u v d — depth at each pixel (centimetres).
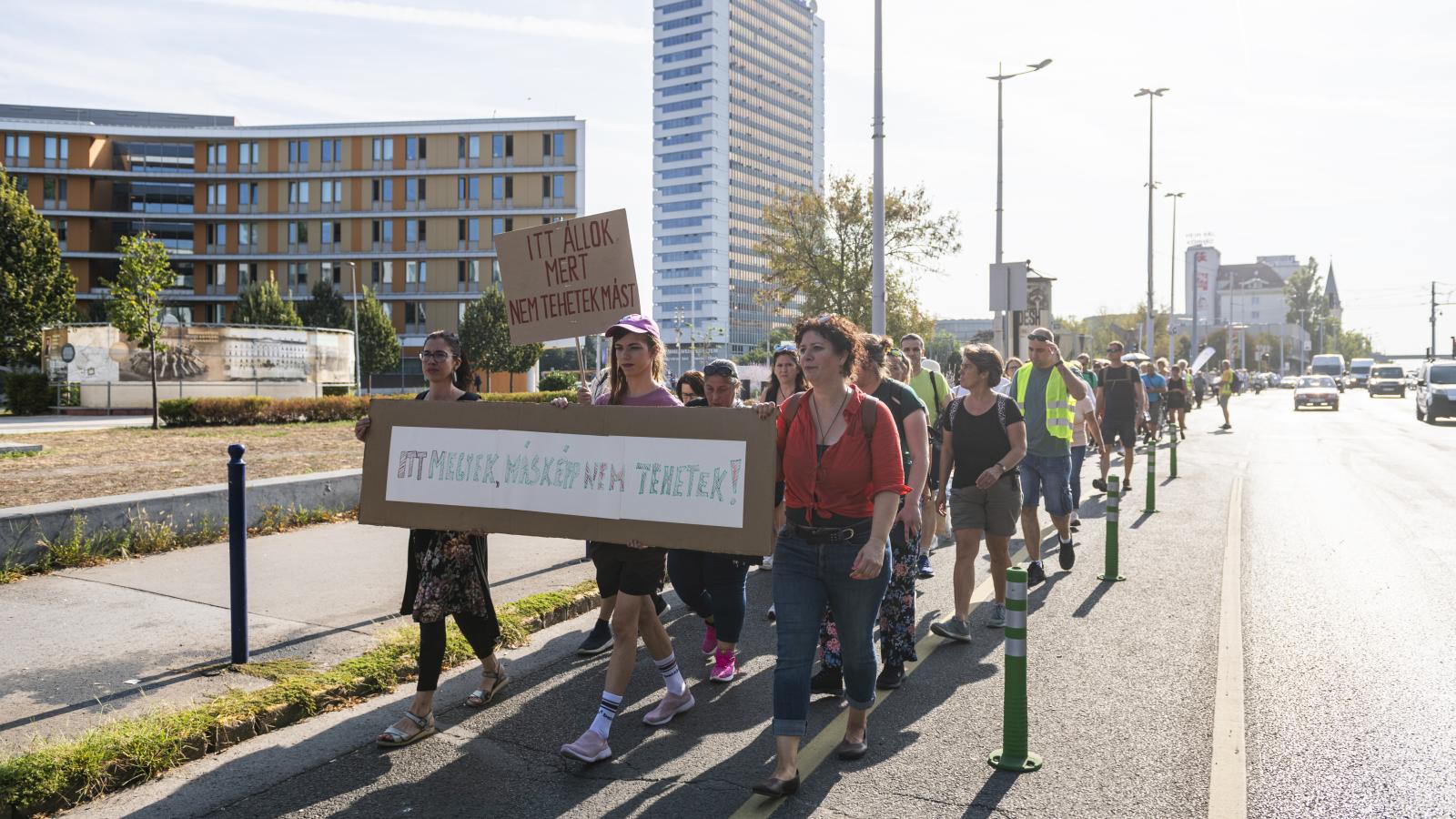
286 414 2819
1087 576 799
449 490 448
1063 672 543
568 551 865
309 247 7238
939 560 880
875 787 393
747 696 512
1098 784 394
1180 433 2344
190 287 7350
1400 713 475
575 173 7050
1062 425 762
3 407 4103
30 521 730
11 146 6969
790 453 389
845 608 391
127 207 7250
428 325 7200
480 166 7088
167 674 496
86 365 3409
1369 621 653
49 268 4169
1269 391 8362
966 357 604
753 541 390
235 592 513
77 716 437
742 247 17388
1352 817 364
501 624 607
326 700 481
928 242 3625
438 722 468
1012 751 412
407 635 565
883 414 381
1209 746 432
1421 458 1909
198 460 1494
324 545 866
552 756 428
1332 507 1220
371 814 369
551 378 6625
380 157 7150
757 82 17725
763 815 368
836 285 3650
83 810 370
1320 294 14138
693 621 677
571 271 517
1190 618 659
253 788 391
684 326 16900
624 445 416
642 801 382
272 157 7212
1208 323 14012
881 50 1769
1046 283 2352
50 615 610
